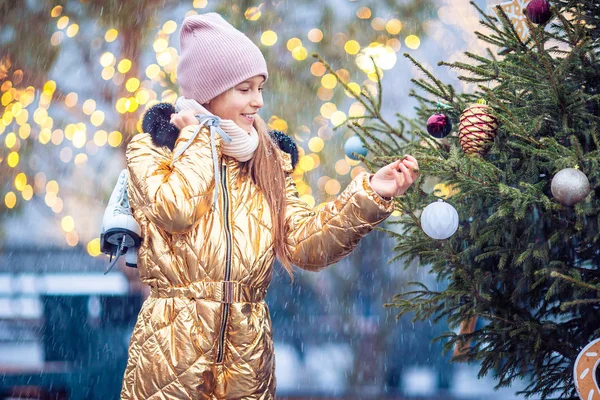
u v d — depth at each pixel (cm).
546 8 331
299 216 348
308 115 857
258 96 341
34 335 965
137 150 323
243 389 316
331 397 858
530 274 382
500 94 362
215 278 315
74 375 778
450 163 347
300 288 978
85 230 1038
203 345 310
